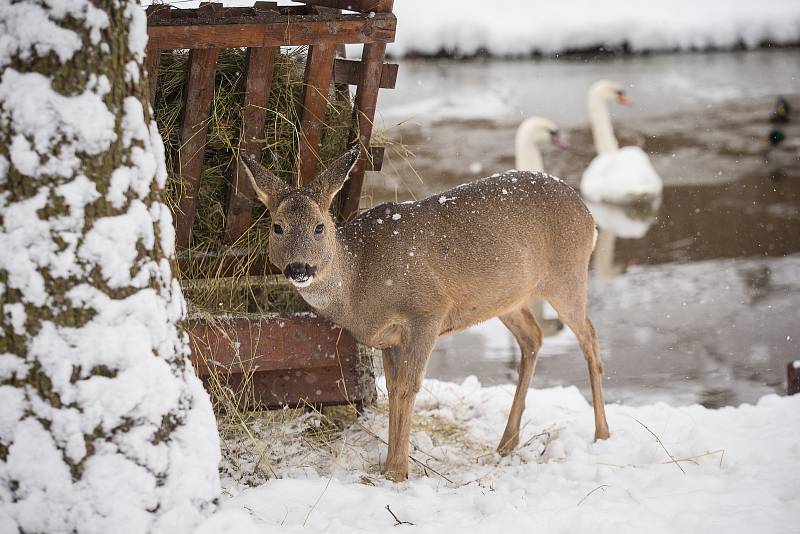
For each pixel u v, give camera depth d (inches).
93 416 175.6
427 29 1067.9
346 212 306.8
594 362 307.4
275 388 294.0
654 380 398.3
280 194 261.3
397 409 278.5
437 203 285.0
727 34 1096.2
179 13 256.4
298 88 285.7
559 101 888.9
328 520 213.6
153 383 181.5
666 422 314.0
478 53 1074.1
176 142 273.9
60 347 174.1
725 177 679.7
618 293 494.0
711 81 962.1
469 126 799.7
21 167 171.0
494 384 400.8
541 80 968.9
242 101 277.1
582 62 1054.4
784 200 628.1
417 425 324.2
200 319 277.4
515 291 293.4
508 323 316.5
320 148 298.5
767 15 1103.0
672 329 449.4
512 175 298.5
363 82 283.4
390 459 276.4
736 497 226.5
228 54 277.9
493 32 1072.2
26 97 170.2
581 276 306.7
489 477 262.4
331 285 268.7
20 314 172.1
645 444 286.4
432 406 344.8
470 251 280.7
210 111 274.7
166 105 273.4
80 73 173.2
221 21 255.3
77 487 175.0
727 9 1119.0
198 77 262.2
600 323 457.7
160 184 191.3
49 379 173.6
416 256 275.1
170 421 185.3
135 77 182.4
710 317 460.8
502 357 433.4
